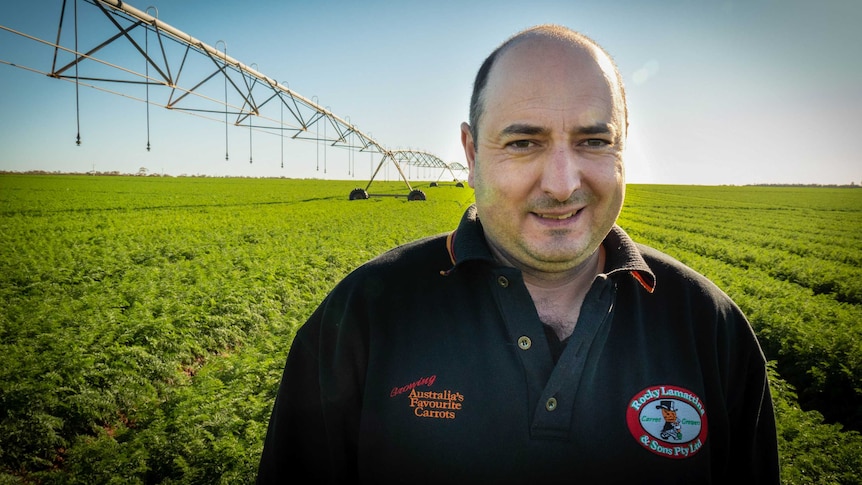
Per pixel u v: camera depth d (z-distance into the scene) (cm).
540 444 110
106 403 590
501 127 110
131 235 2138
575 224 110
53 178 9256
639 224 3441
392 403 118
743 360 134
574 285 125
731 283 1255
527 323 117
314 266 1514
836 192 9550
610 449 110
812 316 1012
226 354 853
